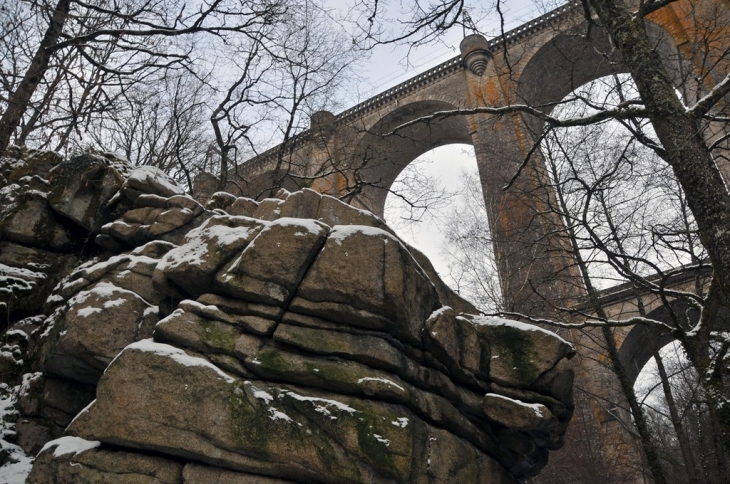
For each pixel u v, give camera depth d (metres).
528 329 7.07
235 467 5.14
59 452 5.41
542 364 6.80
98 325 6.71
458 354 6.62
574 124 8.34
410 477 5.21
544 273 17.66
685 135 7.07
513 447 6.99
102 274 7.68
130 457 5.24
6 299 8.66
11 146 11.12
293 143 18.94
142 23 10.66
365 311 5.87
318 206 7.86
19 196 9.80
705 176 6.82
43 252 9.49
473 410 6.70
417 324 6.29
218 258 6.29
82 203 9.71
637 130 10.68
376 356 5.75
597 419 19.22
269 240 6.08
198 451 5.06
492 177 22.00
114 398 5.34
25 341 8.27
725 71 21.88
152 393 5.31
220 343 5.74
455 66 33.22
